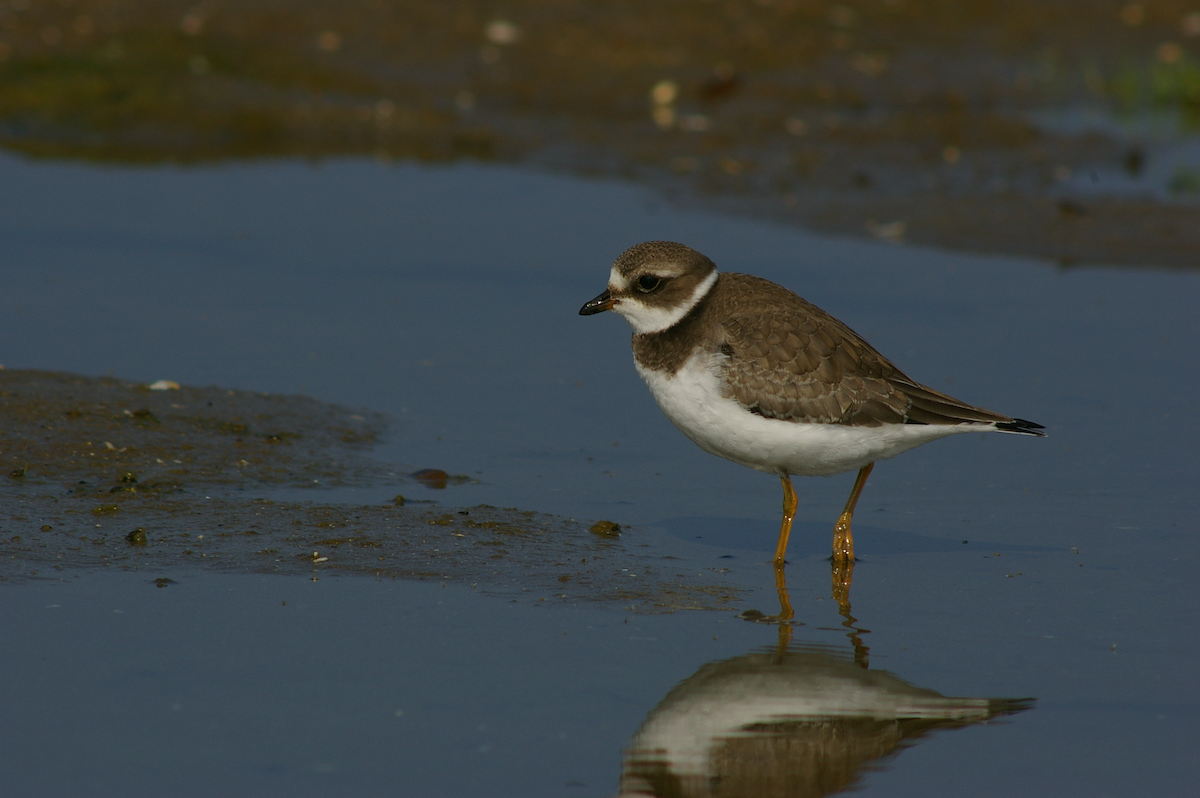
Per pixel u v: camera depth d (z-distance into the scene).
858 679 8.57
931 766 7.59
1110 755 7.65
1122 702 8.26
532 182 21.83
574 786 7.27
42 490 11.15
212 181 21.45
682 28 27.58
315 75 25.52
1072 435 13.06
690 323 10.51
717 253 18.25
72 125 23.48
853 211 20.25
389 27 26.92
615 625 9.30
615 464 12.59
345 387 14.09
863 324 15.84
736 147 23.28
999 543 10.94
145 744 7.56
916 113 25.38
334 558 10.21
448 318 16.20
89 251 17.92
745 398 10.19
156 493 11.24
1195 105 27.17
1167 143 24.34
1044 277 17.70
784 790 7.42
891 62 27.69
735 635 9.20
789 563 10.59
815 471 10.59
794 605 9.73
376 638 8.96
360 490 11.66
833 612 9.61
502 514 11.21
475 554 10.40
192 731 7.72
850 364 10.30
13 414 12.46
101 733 7.68
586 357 15.26
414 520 10.97
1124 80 27.30
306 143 23.89
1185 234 19.06
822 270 17.72
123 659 8.55
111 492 11.18
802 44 27.66
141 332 15.28
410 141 23.97
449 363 14.91
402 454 12.57
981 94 26.95
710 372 10.25
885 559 10.67
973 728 7.99
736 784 7.46
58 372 13.66
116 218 19.38
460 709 8.05
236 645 8.79
